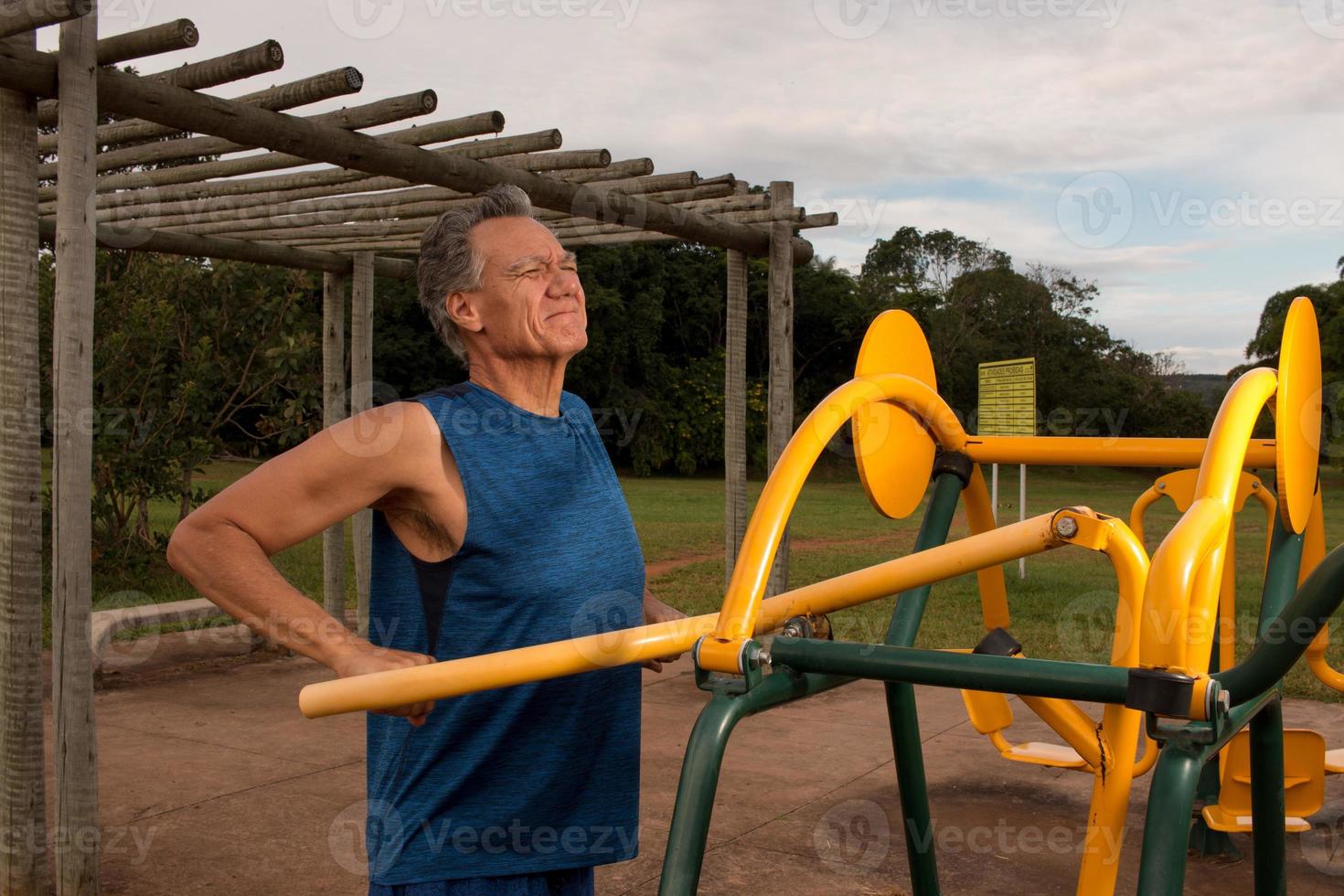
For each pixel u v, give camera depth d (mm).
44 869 2738
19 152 2637
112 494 8617
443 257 1537
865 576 1407
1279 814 1784
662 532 13352
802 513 15875
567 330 1530
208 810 3555
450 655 1396
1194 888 2922
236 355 8914
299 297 8578
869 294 31156
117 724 4672
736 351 5453
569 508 1469
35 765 2705
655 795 3676
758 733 4477
